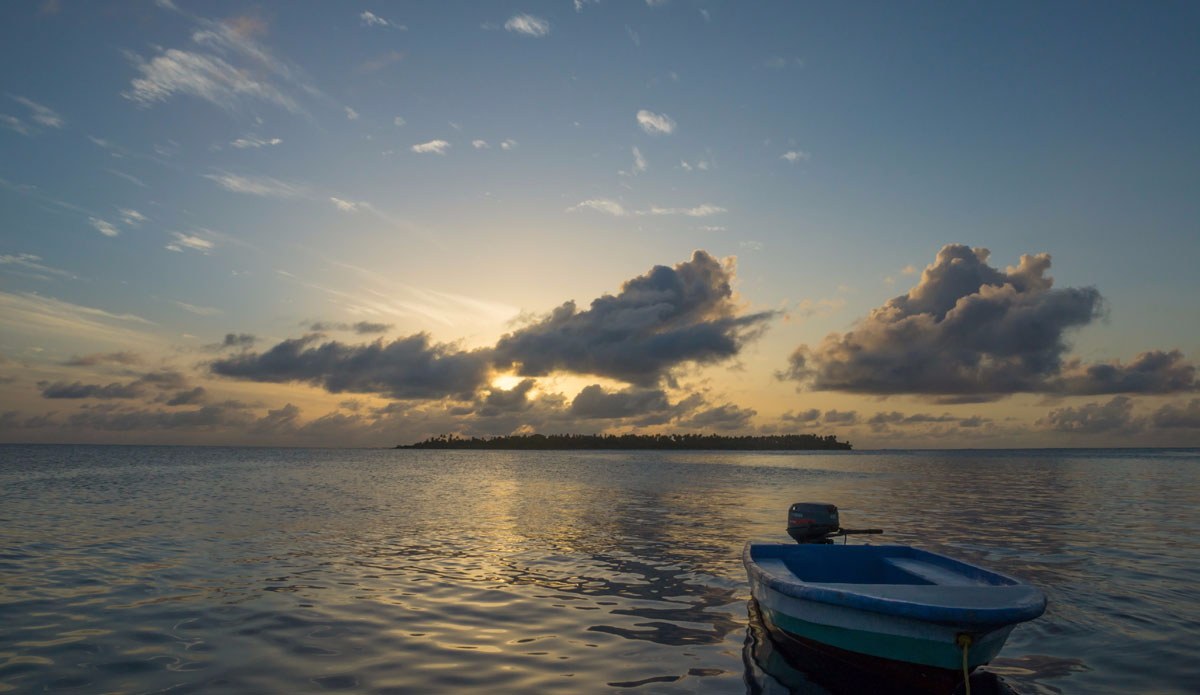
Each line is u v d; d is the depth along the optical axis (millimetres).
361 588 12578
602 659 8516
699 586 12930
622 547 17844
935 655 7453
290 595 11961
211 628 9844
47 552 16422
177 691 7293
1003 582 8664
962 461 127750
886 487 44906
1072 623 10336
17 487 39906
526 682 7672
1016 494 37875
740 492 40062
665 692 7406
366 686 7492
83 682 7574
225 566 14742
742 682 7750
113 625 9977
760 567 9805
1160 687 7758
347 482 48562
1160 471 73250
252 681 7633
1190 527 22141
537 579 13531
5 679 7648
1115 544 18266
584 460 132250
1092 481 52438
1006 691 7629
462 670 8062
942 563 10195
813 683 7773
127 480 47500
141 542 18125
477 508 29016
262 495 35031
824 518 12219
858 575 10953
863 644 7918
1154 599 11844
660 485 47344
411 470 75500
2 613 10641
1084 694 7543
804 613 8445
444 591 12367
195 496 33875
